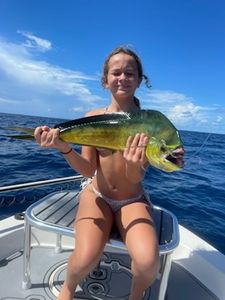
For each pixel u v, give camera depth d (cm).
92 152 87
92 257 73
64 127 70
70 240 114
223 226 175
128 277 98
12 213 169
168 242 78
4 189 98
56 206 93
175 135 65
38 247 112
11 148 420
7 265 101
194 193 243
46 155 365
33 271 99
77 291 90
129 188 84
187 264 105
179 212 195
